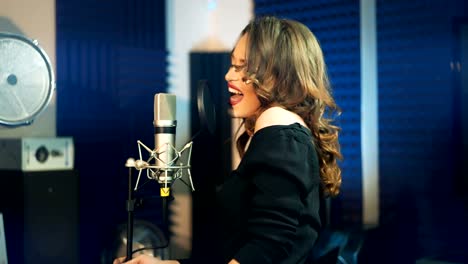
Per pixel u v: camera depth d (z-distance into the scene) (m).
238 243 1.39
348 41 3.28
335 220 3.30
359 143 3.27
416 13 3.12
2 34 2.21
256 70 1.43
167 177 1.53
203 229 3.26
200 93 1.57
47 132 2.71
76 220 2.50
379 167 3.24
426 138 3.09
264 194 1.31
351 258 2.67
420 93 3.11
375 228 2.98
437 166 3.05
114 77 2.97
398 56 3.18
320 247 2.64
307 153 1.37
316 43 1.50
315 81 1.46
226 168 3.35
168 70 3.23
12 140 2.37
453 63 2.98
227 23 3.46
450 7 3.01
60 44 2.76
